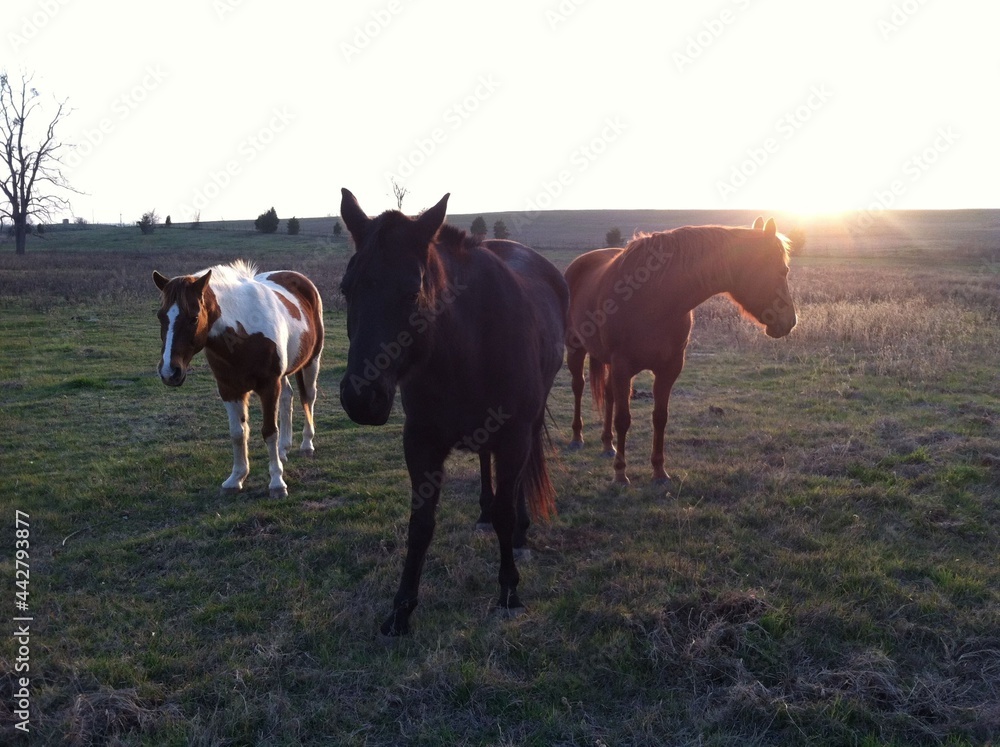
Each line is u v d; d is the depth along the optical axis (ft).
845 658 9.98
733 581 12.31
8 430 23.40
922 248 132.26
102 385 29.73
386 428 24.13
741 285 17.30
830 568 12.52
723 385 29.99
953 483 16.70
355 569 13.51
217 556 14.25
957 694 9.18
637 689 9.52
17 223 113.19
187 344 15.97
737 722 8.82
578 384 22.21
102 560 13.96
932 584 12.01
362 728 8.86
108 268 92.02
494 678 9.56
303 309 20.70
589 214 263.49
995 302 52.60
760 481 17.39
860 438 20.67
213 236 169.27
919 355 32.22
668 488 17.56
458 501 16.92
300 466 20.13
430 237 8.72
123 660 10.28
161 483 18.47
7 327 44.73
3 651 10.59
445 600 12.09
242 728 8.85
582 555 13.88
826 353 35.27
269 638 10.87
